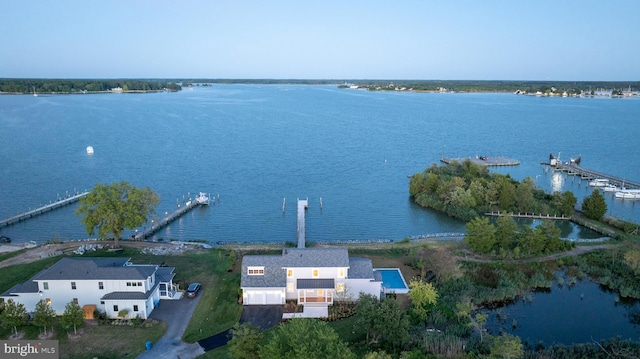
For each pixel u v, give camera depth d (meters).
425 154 157.12
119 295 49.56
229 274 61.31
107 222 68.06
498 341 42.72
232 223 87.88
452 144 178.12
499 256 68.50
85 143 163.88
